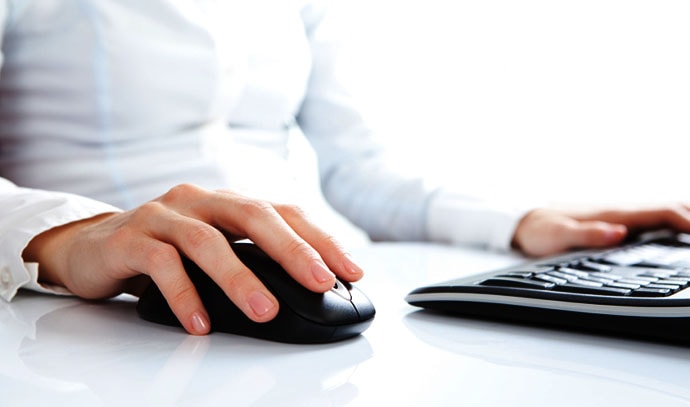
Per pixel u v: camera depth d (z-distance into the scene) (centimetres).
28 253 56
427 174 110
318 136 122
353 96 123
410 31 172
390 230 108
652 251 71
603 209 91
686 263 59
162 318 45
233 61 93
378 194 110
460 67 170
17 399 30
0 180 65
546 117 162
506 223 88
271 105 105
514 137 165
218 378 33
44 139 85
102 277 50
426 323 45
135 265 46
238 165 92
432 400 30
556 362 36
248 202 47
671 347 39
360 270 45
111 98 84
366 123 121
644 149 153
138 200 86
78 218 56
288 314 40
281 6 106
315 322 39
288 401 30
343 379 33
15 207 57
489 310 45
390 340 41
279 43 105
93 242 50
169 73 87
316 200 129
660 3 149
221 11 94
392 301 53
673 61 149
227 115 97
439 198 102
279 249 42
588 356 37
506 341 41
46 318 47
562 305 42
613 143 156
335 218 130
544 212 90
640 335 41
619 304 40
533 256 85
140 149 87
